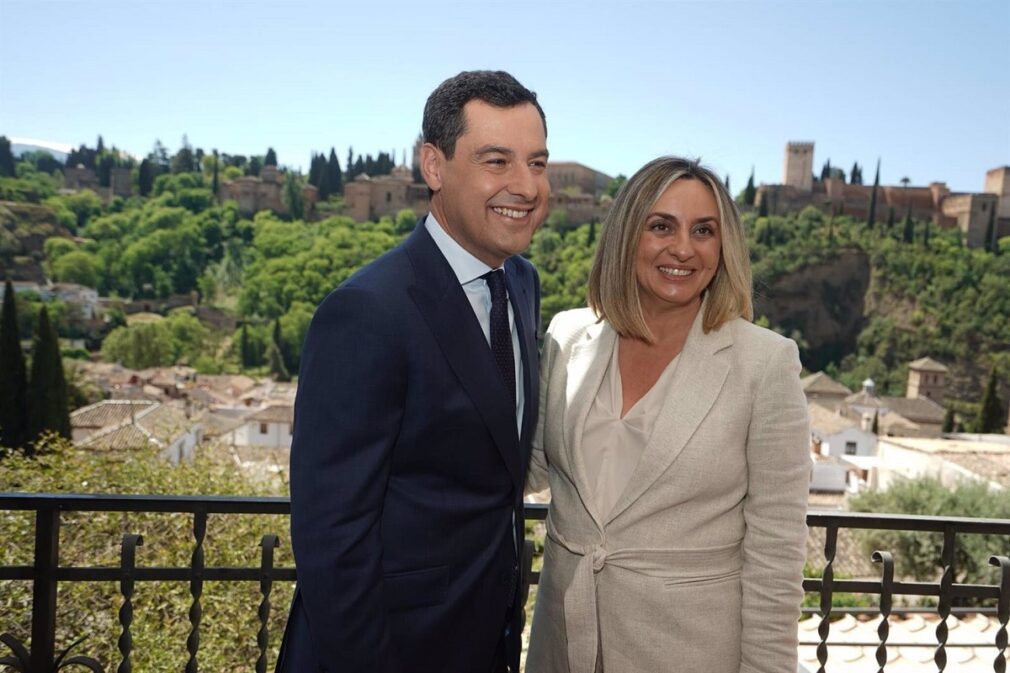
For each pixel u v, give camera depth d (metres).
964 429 73.19
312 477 1.28
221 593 7.89
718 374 1.42
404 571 1.36
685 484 1.39
